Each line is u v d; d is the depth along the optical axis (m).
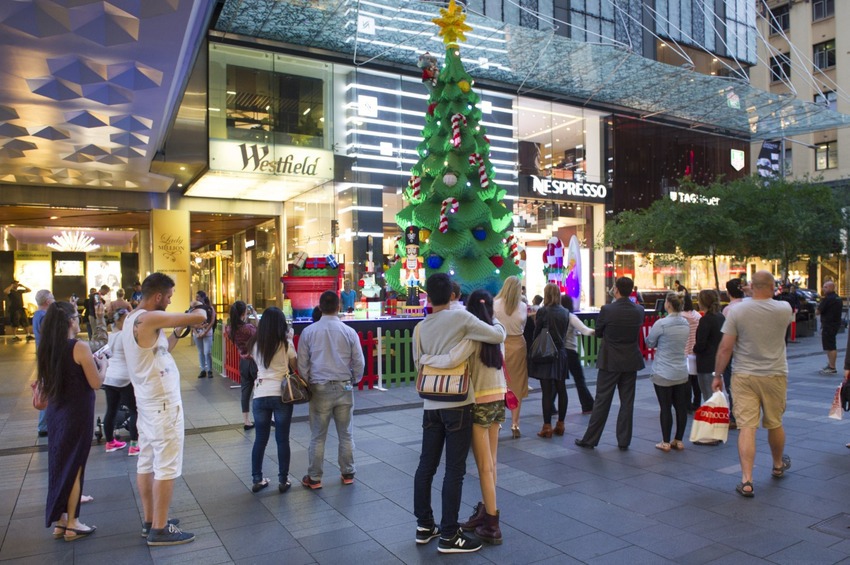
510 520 4.68
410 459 6.40
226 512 4.93
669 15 32.34
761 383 5.28
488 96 26.48
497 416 4.40
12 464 6.48
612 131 29.91
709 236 22.45
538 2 27.73
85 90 10.56
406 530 4.53
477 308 4.77
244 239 30.00
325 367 5.48
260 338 5.49
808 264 30.34
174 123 17.61
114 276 25.05
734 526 4.48
